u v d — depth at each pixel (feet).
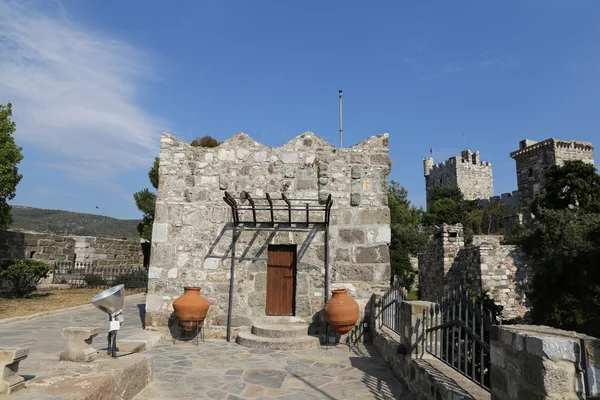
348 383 19.25
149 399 16.49
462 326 14.28
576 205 91.61
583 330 49.39
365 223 31.04
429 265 79.61
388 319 25.96
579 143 132.67
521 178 143.43
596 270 50.78
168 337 29.63
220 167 32.04
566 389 8.13
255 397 17.17
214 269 30.71
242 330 29.73
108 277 62.18
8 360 12.58
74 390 12.87
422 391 15.55
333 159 31.99
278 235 31.09
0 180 45.78
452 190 176.35
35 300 44.34
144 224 80.59
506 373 9.91
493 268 64.18
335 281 30.30
